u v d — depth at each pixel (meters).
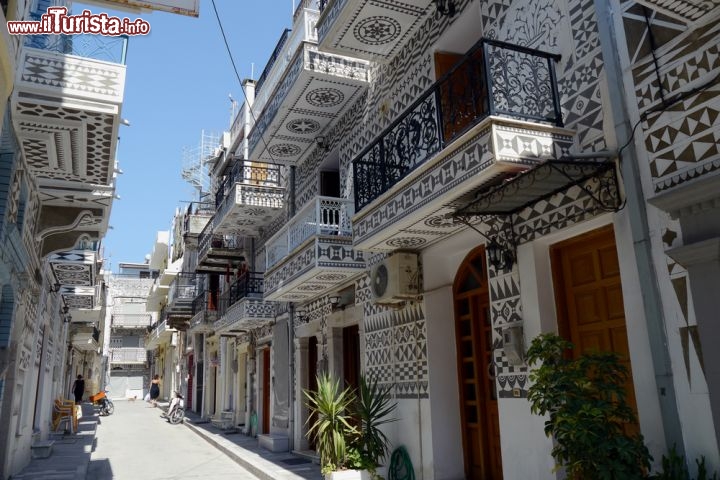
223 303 20.52
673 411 4.21
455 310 8.08
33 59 6.77
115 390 52.19
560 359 4.55
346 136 10.97
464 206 5.90
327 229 9.86
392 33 8.59
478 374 7.52
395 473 8.28
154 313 50.06
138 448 16.08
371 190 7.52
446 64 8.00
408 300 8.23
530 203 5.77
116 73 7.12
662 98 4.53
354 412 8.64
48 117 6.98
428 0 7.91
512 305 6.02
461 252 7.97
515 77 5.38
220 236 19.23
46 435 16.05
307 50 9.80
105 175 8.79
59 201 9.59
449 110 5.94
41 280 11.48
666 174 4.45
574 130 5.38
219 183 21.55
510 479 5.79
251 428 17.56
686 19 4.23
